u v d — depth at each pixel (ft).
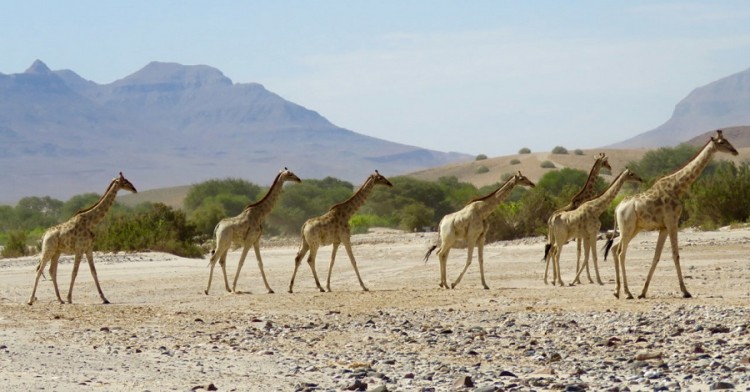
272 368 81.35
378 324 110.52
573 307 119.55
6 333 105.81
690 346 88.74
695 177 123.13
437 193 506.48
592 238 149.59
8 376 74.08
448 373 78.28
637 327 101.30
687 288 135.13
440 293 141.28
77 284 175.63
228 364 83.51
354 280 175.22
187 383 72.59
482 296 135.03
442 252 152.25
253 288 163.02
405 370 80.38
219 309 129.18
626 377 74.18
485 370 79.56
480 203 150.20
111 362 83.76
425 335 101.60
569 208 159.43
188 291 159.94
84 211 143.54
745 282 140.46
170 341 98.84
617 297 126.31
